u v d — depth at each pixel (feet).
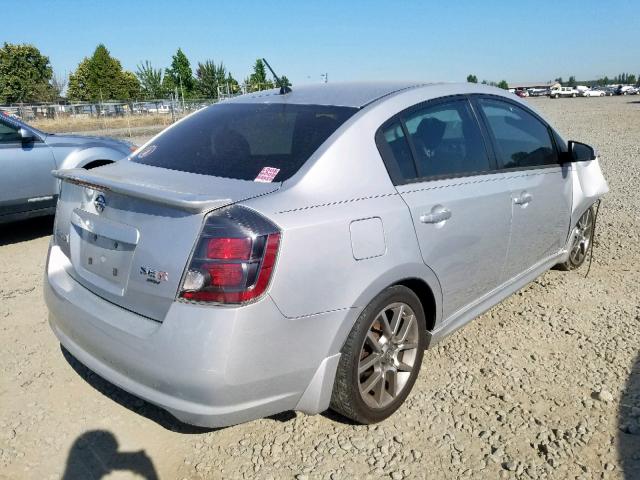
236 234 7.00
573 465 8.23
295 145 8.75
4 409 9.63
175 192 7.43
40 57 156.97
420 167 9.57
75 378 10.67
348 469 8.22
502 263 11.54
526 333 12.42
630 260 17.08
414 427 9.15
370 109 9.35
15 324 12.96
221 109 11.09
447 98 10.69
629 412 9.45
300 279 7.41
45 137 20.34
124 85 170.40
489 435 8.94
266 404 7.55
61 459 8.46
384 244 8.41
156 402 7.39
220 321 6.92
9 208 19.36
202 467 8.31
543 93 328.90
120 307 8.07
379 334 8.92
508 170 11.64
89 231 8.55
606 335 12.28
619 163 38.19
